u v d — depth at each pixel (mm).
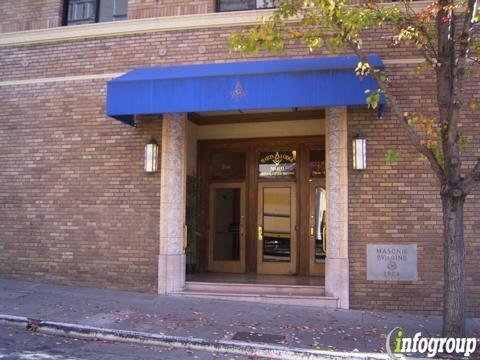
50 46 11516
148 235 10461
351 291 9516
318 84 8758
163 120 10578
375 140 9680
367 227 9578
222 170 13062
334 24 7504
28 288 10414
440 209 9438
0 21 11906
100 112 11008
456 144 6949
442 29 7168
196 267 12719
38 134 11352
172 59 10734
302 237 12336
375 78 7258
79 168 11008
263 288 10219
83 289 10508
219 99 9055
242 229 12719
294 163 12609
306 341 7215
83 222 10867
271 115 12531
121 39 11055
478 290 9148
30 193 11266
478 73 8883
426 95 9625
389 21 9289
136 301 9531
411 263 9406
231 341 7094
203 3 10742
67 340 7359
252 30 7996
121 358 6520
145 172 10578
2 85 11719
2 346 6812
